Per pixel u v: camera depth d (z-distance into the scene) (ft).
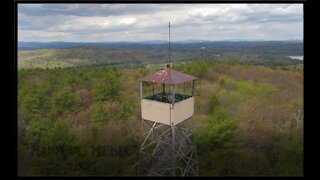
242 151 71.97
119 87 115.14
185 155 62.49
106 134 80.69
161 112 50.72
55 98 98.48
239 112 95.09
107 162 68.85
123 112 92.94
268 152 76.84
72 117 93.86
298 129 84.02
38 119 82.84
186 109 52.49
